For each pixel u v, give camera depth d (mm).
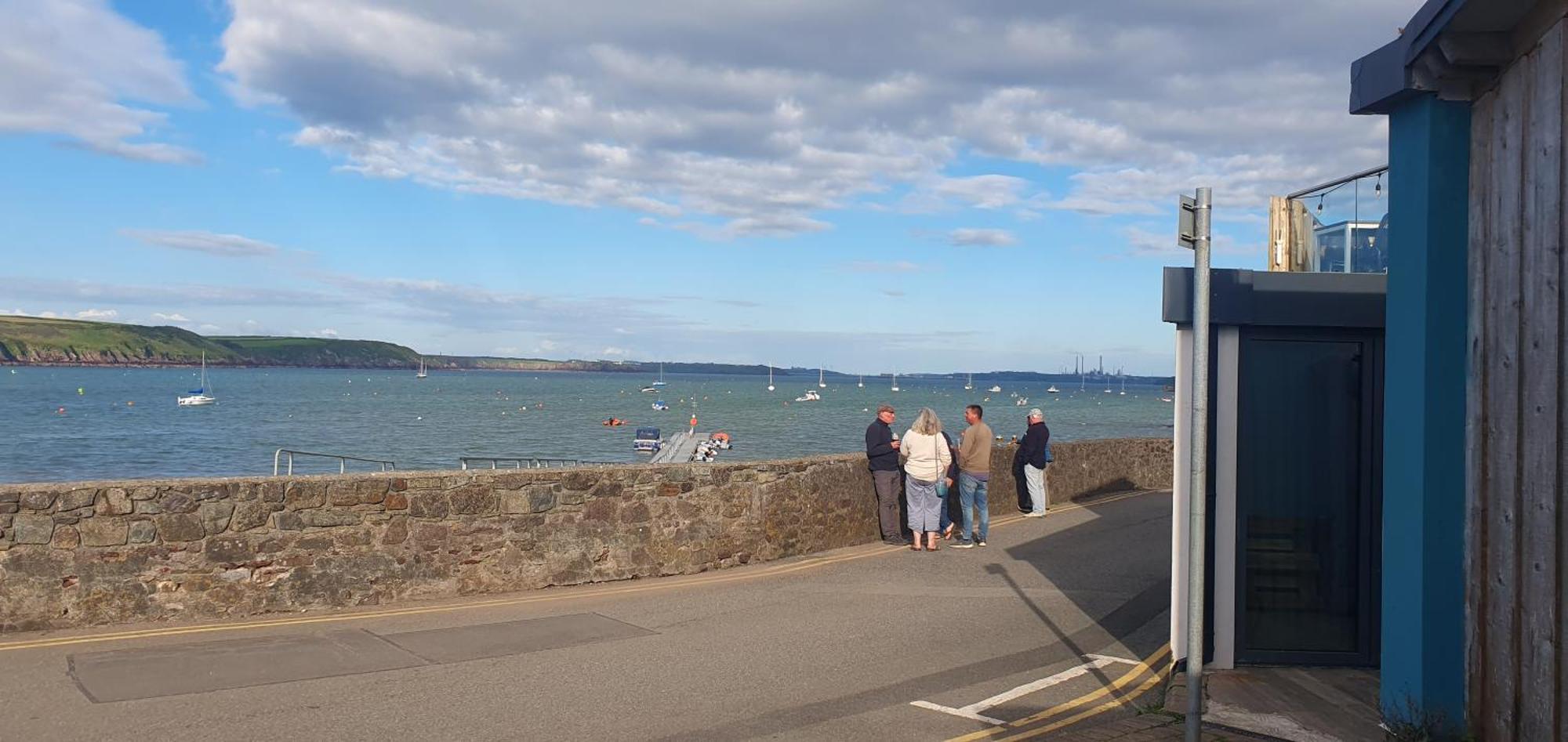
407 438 60812
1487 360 5223
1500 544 5102
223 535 8570
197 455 49844
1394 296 5730
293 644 7723
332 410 96812
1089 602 10039
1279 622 7426
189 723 5820
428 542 9578
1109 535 14320
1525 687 4875
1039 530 14781
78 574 8016
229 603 8570
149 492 8305
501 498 9984
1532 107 4855
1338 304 7152
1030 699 6797
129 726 5746
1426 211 5441
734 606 9539
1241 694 6668
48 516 7914
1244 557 7359
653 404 116188
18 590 7789
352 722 5945
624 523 10750
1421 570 5426
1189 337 7145
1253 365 7434
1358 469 7375
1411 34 5332
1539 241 4781
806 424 79625
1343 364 7410
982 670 7531
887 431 13781
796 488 12438
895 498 13828
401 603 9367
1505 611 5051
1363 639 7328
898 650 8039
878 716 6328
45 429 67062
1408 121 5625
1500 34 5051
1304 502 7422
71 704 6113
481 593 9828
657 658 7613
